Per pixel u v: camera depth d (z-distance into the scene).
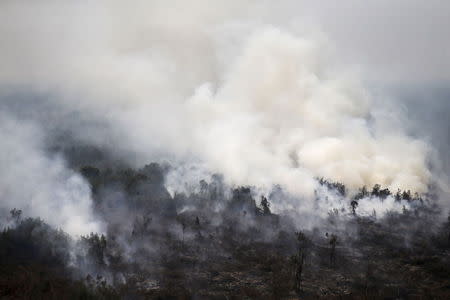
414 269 161.00
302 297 136.25
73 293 127.44
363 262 166.88
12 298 123.38
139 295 130.88
